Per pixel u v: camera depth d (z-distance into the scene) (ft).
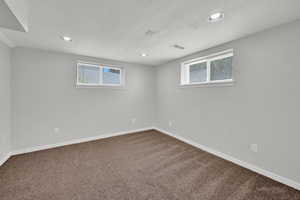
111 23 5.43
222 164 7.01
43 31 6.09
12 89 7.75
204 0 4.07
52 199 4.67
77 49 8.54
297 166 5.07
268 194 4.87
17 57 7.88
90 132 10.55
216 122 8.03
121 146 9.42
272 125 5.71
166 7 4.41
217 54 7.95
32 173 6.15
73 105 9.77
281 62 5.41
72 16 4.91
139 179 5.79
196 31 6.08
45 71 8.70
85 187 5.26
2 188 5.16
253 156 6.35
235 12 4.66
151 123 13.85
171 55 9.86
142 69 13.02
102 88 10.97
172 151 8.66
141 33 6.33
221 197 4.77
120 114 11.99
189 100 9.91
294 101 5.11
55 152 8.35
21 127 8.06
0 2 3.17
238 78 6.86
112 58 10.75
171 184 5.47
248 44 6.44
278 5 4.23
